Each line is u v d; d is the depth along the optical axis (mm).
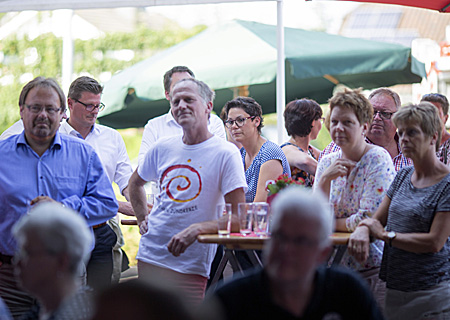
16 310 5285
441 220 4602
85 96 6926
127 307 2137
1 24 24453
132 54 26641
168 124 7316
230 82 11781
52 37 24203
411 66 12773
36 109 5289
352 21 30406
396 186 4988
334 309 3344
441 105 7262
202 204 5375
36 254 3174
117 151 7281
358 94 5160
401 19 30656
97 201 5562
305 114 6785
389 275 4852
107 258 6363
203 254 5414
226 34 13266
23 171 5387
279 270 3199
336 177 5078
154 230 5512
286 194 3268
